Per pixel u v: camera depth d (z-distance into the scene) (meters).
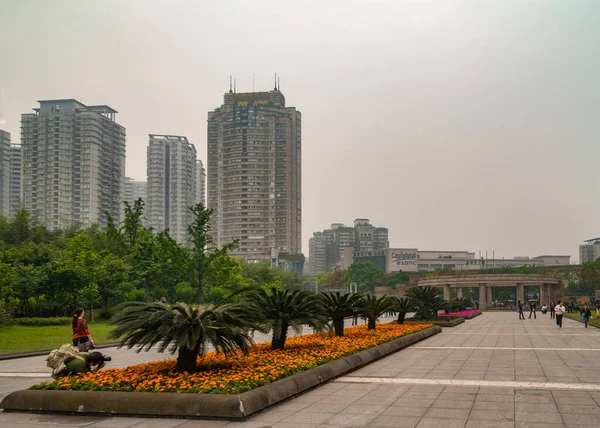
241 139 187.88
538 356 19.83
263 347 19.50
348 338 23.12
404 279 164.12
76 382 11.77
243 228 186.62
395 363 18.14
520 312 56.34
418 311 43.44
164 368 13.47
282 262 173.88
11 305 46.34
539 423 9.25
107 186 169.50
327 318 21.22
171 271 61.69
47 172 160.12
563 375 14.73
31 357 24.27
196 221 63.66
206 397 10.16
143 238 57.88
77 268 49.56
